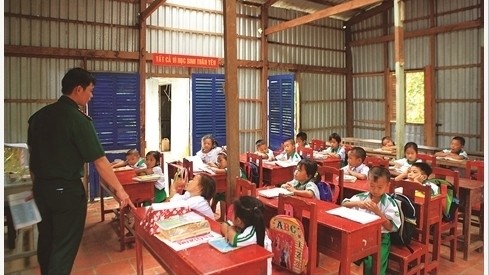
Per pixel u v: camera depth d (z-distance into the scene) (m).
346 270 2.36
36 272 2.34
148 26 6.41
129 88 6.22
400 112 5.33
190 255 1.91
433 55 7.77
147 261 3.54
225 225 2.14
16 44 5.36
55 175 2.19
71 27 5.75
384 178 2.75
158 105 7.96
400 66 5.30
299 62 8.36
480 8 7.04
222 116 7.18
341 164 5.80
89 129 2.26
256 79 7.77
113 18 6.09
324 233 2.53
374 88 8.85
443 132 7.76
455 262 3.46
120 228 3.80
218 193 4.40
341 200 3.63
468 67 7.30
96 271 3.34
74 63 5.80
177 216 2.31
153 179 3.98
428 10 7.82
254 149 7.81
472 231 4.14
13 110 5.38
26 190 2.33
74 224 2.26
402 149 5.34
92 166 5.85
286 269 2.34
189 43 6.82
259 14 7.70
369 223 2.46
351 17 9.02
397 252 2.72
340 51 9.12
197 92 6.93
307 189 3.24
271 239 2.41
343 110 9.23
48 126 2.21
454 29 7.38
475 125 7.26
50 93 5.63
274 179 5.01
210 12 7.01
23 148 2.58
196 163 4.99
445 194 3.23
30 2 5.45
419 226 2.94
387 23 8.47
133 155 4.77
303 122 8.52
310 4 7.97
